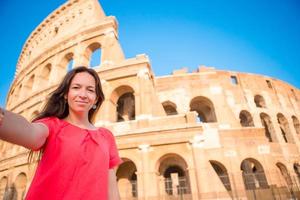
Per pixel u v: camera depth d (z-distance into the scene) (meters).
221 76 38.69
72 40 34.00
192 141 20.22
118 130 22.52
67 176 2.16
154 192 18.75
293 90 44.84
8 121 1.62
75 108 2.78
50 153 2.20
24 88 36.97
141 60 25.62
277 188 24.52
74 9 40.81
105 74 26.02
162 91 34.00
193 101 34.81
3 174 29.25
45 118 2.49
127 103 30.62
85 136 2.57
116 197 2.97
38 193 2.03
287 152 33.41
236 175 25.30
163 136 21.02
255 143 27.39
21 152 28.16
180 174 27.48
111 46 29.62
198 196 18.08
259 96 39.88
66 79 2.90
